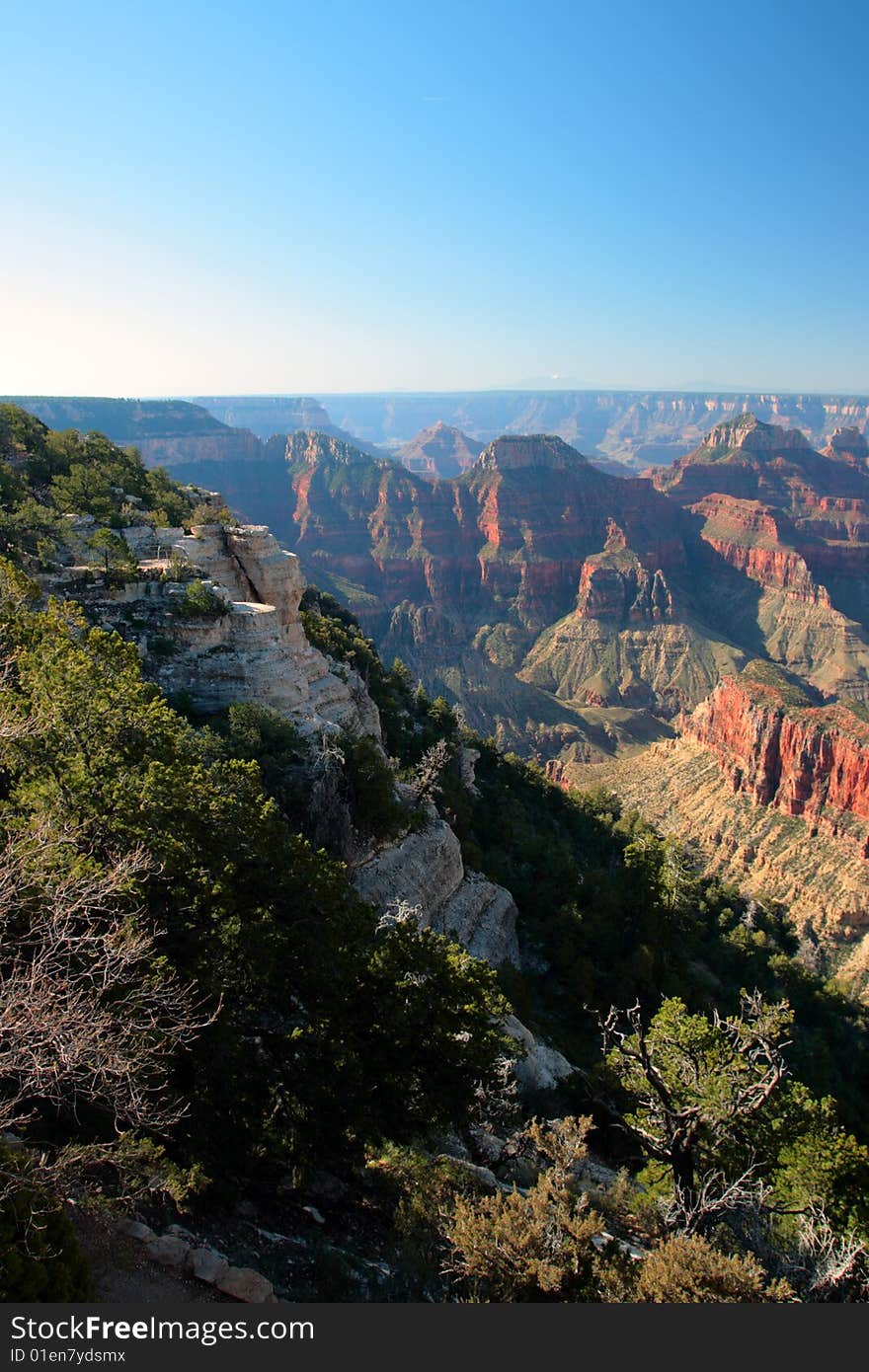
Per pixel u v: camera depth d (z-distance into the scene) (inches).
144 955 906.1
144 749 1256.8
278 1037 1072.8
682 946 3147.1
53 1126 871.1
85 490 3282.5
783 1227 1235.9
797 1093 1342.3
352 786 2156.7
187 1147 920.9
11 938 863.1
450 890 2409.0
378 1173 1150.3
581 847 4165.8
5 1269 602.5
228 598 2448.3
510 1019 1969.7
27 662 1411.2
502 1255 842.8
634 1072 1300.4
